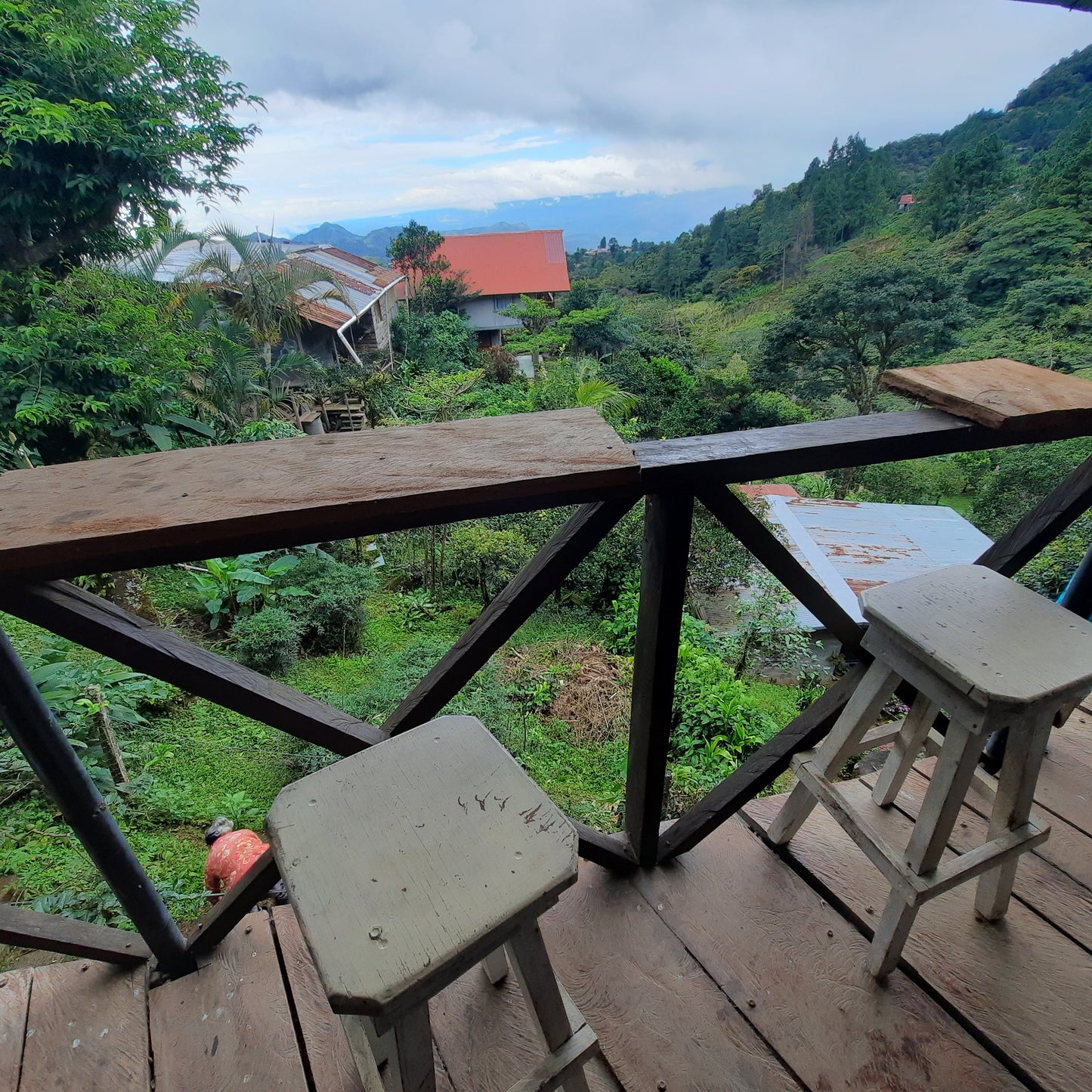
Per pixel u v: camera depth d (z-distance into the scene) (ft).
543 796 2.39
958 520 27.32
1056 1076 3.16
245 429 27.99
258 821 9.85
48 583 2.45
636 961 3.70
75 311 23.76
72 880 7.21
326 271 41.75
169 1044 3.31
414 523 2.48
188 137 26.21
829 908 4.01
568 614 21.04
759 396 55.83
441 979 1.91
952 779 3.03
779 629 18.16
